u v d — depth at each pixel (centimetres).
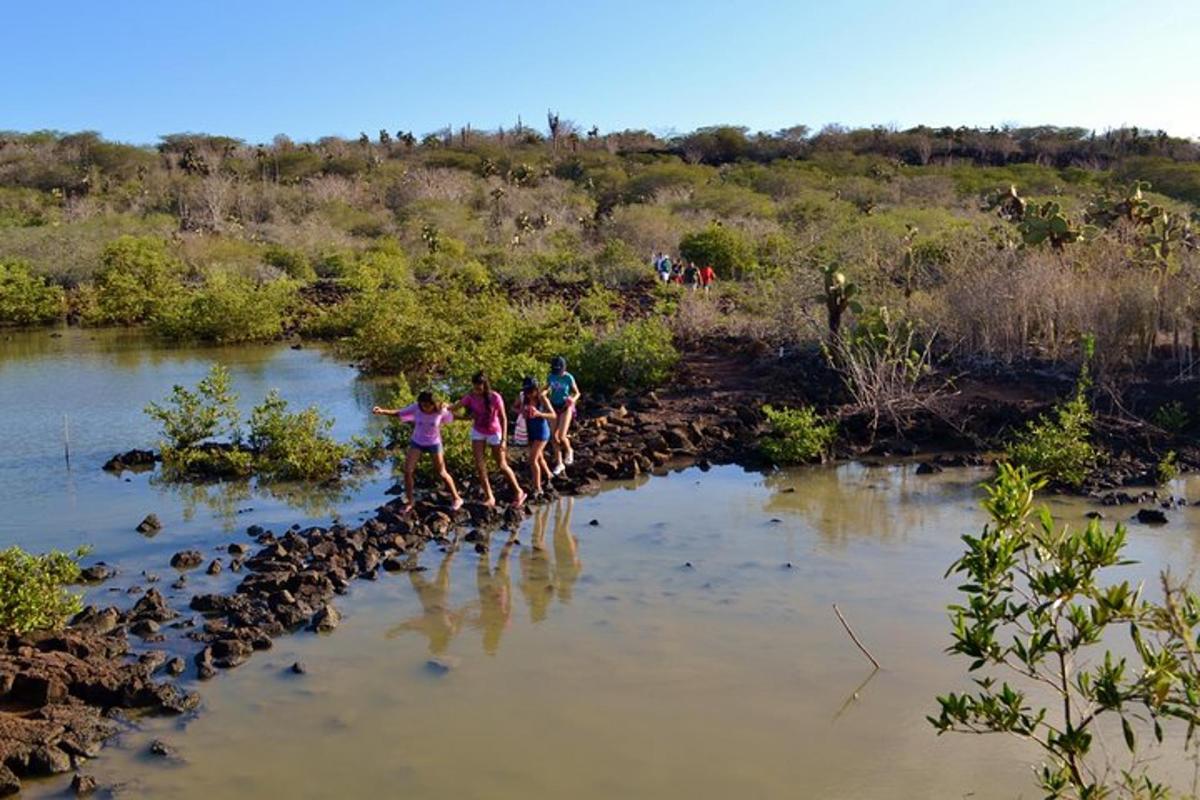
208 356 2358
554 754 589
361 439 1347
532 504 1090
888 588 834
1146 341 1444
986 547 391
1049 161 8194
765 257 3281
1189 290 1428
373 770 575
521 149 9331
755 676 681
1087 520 997
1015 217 1958
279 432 1302
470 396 1061
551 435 1202
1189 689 359
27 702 650
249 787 561
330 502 1135
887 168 7162
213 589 857
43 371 2130
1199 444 1237
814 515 1045
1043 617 389
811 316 1723
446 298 2311
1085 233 1675
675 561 910
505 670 697
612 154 8856
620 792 550
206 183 6097
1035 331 1585
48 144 7900
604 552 939
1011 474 403
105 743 612
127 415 1648
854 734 606
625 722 624
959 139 9075
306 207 6216
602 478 1199
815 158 7869
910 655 708
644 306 2692
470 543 970
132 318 3020
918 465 1233
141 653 727
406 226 5338
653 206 5406
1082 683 387
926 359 1555
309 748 600
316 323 2702
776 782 557
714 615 785
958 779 557
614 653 720
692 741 600
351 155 8694
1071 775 409
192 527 1048
